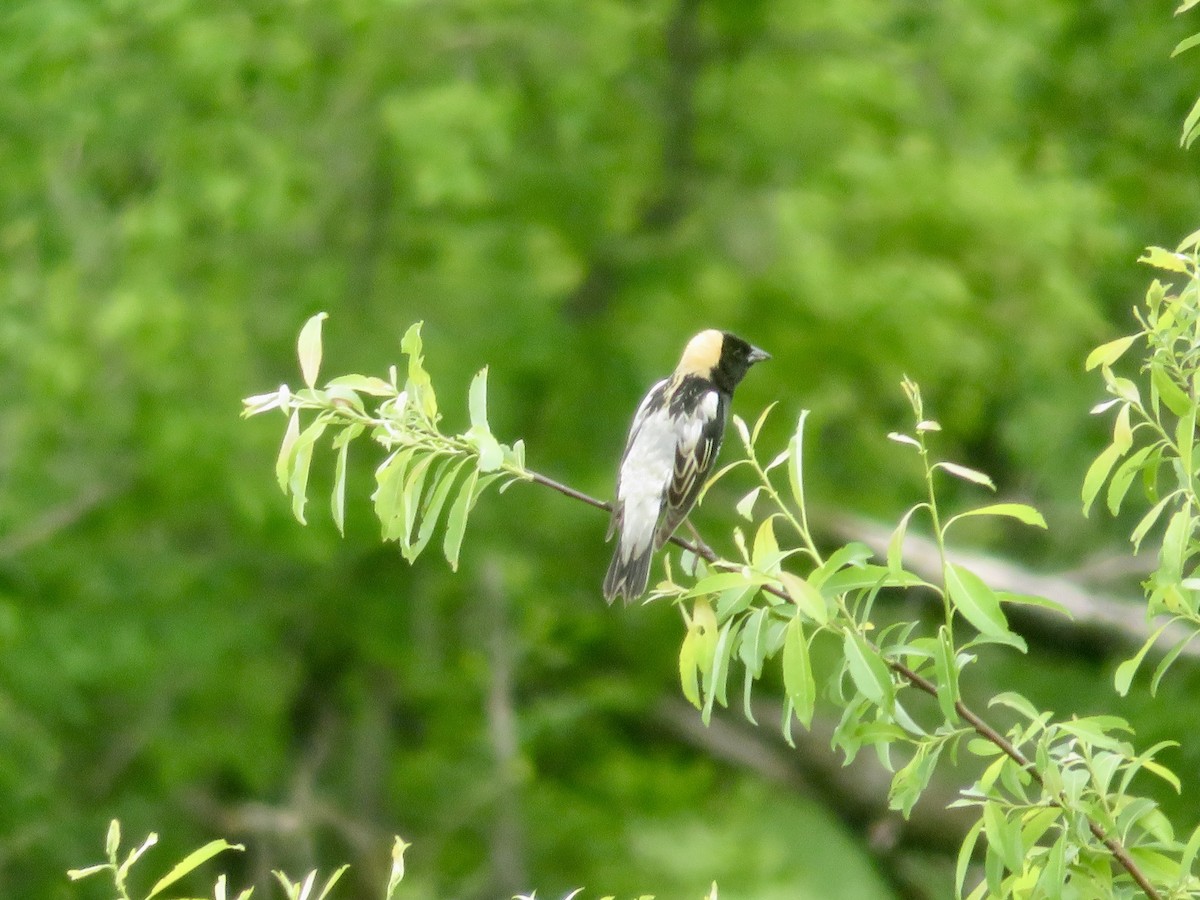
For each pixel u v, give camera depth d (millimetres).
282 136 15562
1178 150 18906
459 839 16797
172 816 15664
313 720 16812
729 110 17469
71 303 14547
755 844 17641
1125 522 18406
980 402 18562
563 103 16500
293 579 16094
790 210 16172
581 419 16531
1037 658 16703
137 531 15523
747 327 16625
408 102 14602
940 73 18062
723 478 16453
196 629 14805
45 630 14320
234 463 14328
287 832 15383
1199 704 15703
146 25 15078
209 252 15562
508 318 15719
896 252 16703
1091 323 16844
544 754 18047
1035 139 19094
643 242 16984
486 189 15594
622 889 16812
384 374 15078
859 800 16469
